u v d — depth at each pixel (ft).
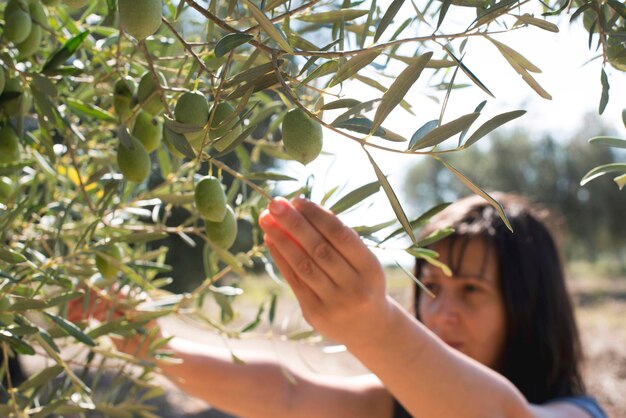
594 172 2.02
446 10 1.76
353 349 2.89
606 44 2.01
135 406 2.89
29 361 11.10
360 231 2.41
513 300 5.16
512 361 5.30
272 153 3.23
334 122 1.73
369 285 2.51
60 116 2.34
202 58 2.35
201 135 1.93
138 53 2.74
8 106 2.37
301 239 2.38
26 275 2.36
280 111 3.25
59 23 2.84
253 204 3.27
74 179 3.24
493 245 5.20
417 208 55.16
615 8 1.88
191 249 13.65
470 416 3.09
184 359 4.86
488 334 5.24
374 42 1.79
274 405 5.15
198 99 1.89
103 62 2.66
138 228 3.08
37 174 3.11
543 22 1.78
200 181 2.14
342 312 2.63
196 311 3.20
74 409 2.72
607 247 55.62
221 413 17.79
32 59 2.67
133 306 3.05
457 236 5.27
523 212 5.50
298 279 2.68
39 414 2.49
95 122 3.11
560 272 5.53
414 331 2.95
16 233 3.02
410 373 2.98
